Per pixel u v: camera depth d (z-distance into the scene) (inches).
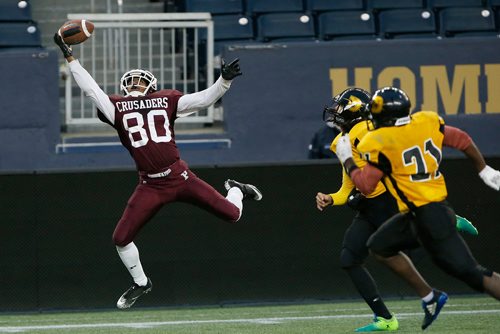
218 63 1882.4
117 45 1855.3
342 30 1975.9
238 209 1104.8
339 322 1208.8
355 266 1072.2
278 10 2047.2
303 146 1812.3
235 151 1803.6
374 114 879.1
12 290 1454.2
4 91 1768.0
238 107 1804.9
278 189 1485.0
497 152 1849.2
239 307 1467.8
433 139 883.4
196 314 1373.0
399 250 927.0
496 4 2075.5
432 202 872.3
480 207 1509.6
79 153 1776.6
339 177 1491.1
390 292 1493.6
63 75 1806.1
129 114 1045.2
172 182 1054.4
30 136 1774.1
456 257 862.5
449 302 1419.8
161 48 1801.2
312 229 1488.7
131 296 1099.3
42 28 2108.8
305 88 1813.5
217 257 1478.8
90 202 1462.8
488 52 1851.6
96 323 1275.8
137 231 1066.1
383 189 1051.9
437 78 1844.2
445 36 2006.6
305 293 1486.2
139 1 2162.9
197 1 2038.6
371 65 1828.2
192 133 1804.9
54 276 1459.2
